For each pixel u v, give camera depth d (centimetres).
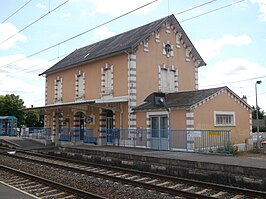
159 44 2380
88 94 2619
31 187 989
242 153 1898
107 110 2452
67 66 2827
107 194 902
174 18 2456
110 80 2397
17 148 2586
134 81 2191
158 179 1154
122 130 2181
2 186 947
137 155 1514
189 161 1273
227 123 2031
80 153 1922
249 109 2203
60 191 929
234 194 920
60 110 3009
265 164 1145
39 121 5981
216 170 1174
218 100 1980
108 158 1623
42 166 1498
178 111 1891
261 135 3212
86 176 1225
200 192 951
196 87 2606
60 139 2847
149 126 2053
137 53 2231
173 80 2464
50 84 3241
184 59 2552
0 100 5656
